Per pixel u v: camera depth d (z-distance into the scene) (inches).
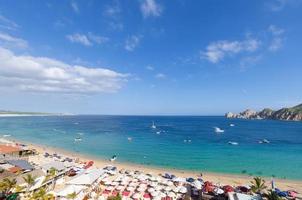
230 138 4475.9
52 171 1489.9
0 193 1144.2
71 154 2723.9
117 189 1386.6
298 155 2871.6
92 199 1186.6
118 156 2679.6
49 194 1121.4
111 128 6638.8
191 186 1533.0
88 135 4746.6
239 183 1731.1
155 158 2613.2
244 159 2615.7
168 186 1473.9
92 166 2030.0
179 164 2346.2
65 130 5841.5
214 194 1296.8
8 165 1517.0
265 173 2048.5
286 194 1409.9
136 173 1819.6
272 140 4254.4
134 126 7564.0
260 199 1104.8
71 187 1217.4
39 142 3631.9
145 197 1266.0
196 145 3587.6
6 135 4495.6
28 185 1246.3
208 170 2129.7
